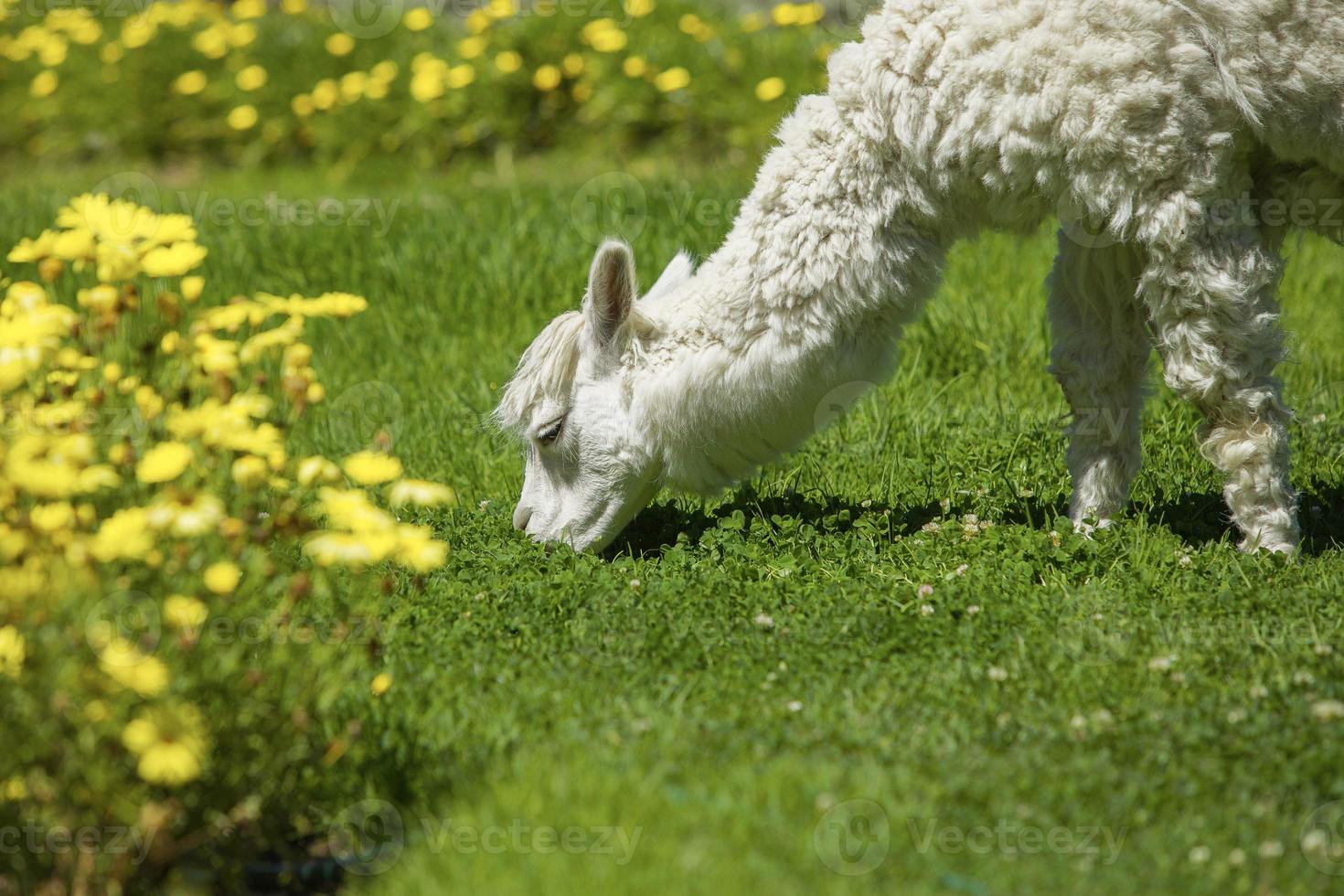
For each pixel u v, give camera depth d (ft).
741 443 30.12
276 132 88.63
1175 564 29.14
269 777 19.77
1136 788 20.79
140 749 17.44
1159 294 28.07
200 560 19.36
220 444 19.85
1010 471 35.45
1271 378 28.71
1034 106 26.99
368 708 22.68
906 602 27.96
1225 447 28.73
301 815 20.86
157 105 91.97
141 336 23.38
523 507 31.40
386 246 53.83
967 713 23.35
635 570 29.37
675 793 20.51
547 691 24.14
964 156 28.02
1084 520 30.71
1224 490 29.55
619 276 29.19
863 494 34.91
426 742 22.26
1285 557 28.53
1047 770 21.30
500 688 24.43
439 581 29.12
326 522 32.09
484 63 83.66
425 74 79.82
